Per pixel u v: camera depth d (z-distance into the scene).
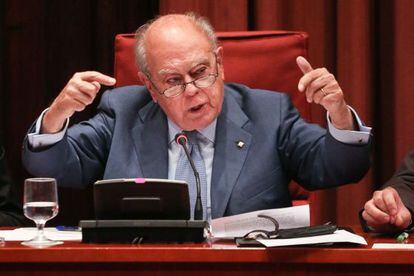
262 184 8.05
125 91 8.84
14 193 9.73
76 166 8.35
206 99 7.82
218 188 8.04
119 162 8.26
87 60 12.44
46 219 6.45
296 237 6.05
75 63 12.44
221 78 8.00
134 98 8.72
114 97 8.80
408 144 10.97
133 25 12.39
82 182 8.52
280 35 9.38
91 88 7.40
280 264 5.70
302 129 8.31
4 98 12.41
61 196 12.34
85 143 8.53
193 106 7.80
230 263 5.70
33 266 5.75
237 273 5.71
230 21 11.20
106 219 6.31
